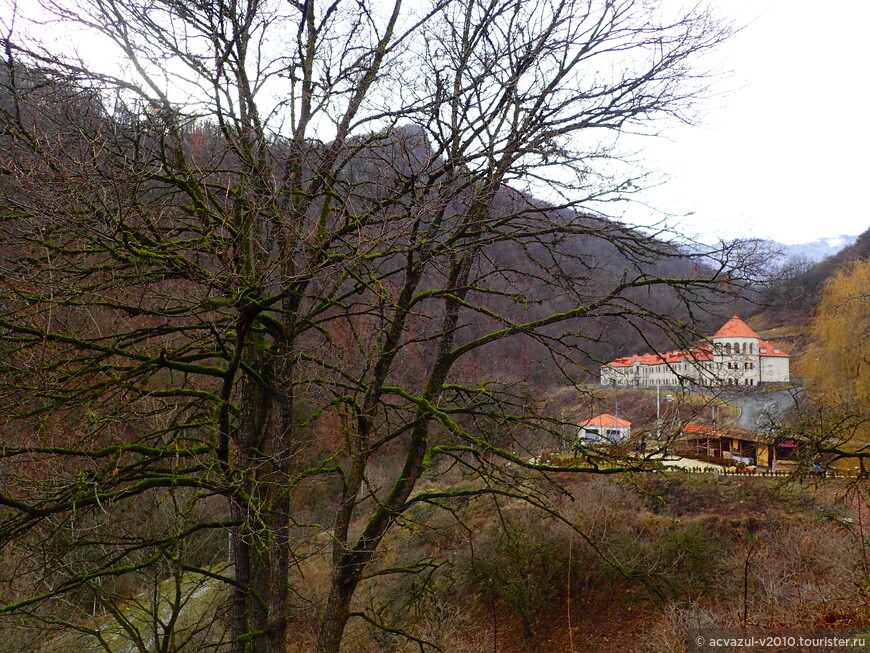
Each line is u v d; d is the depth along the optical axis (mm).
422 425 7234
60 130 4848
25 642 8656
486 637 15055
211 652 9391
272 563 6523
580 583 16109
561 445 7043
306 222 6098
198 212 5820
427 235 6250
